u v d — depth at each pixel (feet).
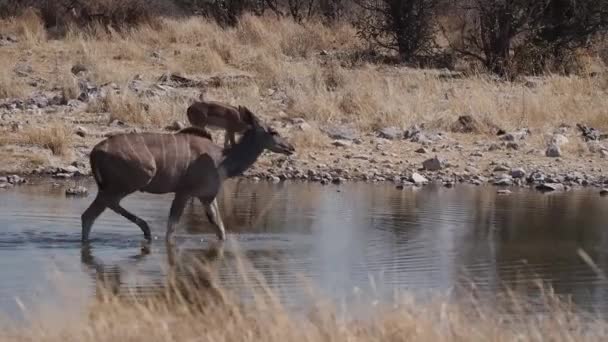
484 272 77.51
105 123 140.87
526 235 90.58
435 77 180.65
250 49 200.03
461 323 59.41
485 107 148.97
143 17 220.84
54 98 154.81
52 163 121.19
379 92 155.63
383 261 80.74
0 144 125.90
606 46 208.74
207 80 173.47
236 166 90.48
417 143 135.13
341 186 116.16
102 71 172.55
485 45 194.29
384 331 57.06
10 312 64.85
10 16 217.97
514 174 121.08
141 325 59.88
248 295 69.77
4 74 164.35
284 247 85.56
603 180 120.16
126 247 85.30
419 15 203.92
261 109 151.23
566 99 157.58
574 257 82.74
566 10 201.77
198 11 240.32
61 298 67.87
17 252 82.38
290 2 237.66
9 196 104.99
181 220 96.84
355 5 248.73
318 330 57.36
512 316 65.51
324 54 205.36
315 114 147.33
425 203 105.70
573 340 59.26
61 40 203.31
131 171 86.28
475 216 98.89
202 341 57.41
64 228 91.40
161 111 143.33
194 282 73.82
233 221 96.17
